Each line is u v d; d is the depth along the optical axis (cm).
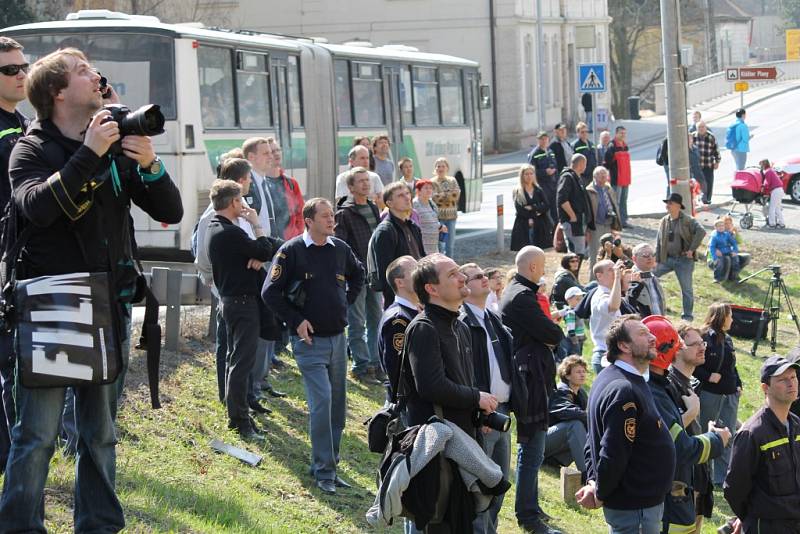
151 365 644
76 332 593
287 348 1605
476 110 3319
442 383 756
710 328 1487
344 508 1086
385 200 1406
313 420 1112
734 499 980
